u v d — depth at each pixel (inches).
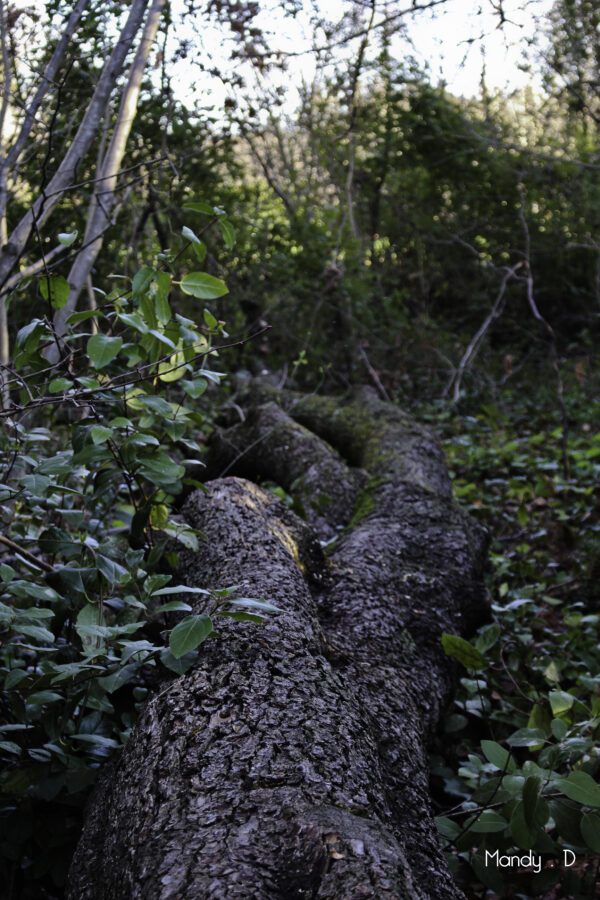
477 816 65.7
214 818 48.1
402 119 340.8
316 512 140.3
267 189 318.3
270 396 194.9
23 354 78.4
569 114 310.5
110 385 74.5
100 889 51.0
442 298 408.2
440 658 94.7
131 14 122.6
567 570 144.8
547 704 101.4
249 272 283.4
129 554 77.5
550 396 292.7
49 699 62.6
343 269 288.2
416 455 154.3
